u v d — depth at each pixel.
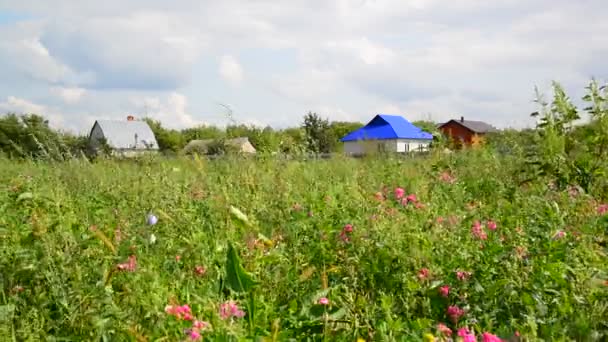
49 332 3.05
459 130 47.66
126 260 3.60
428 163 8.91
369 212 4.57
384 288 3.53
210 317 2.90
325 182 7.30
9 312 3.01
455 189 6.33
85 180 7.90
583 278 3.11
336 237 4.23
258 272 3.59
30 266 3.37
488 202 6.16
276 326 2.79
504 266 3.40
